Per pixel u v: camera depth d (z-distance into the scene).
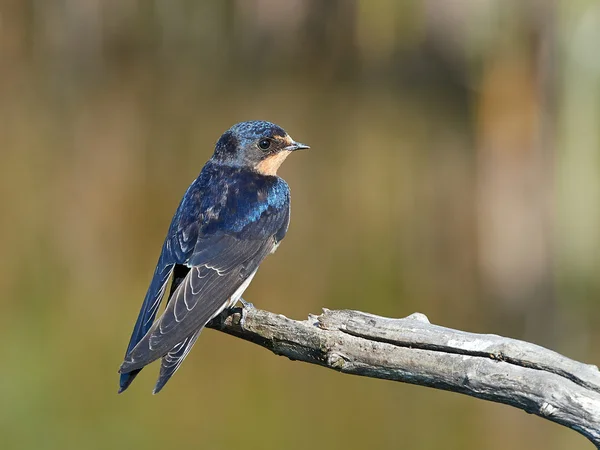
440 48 24.39
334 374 12.02
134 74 26.53
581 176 20.52
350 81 27.28
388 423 11.12
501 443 10.93
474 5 21.16
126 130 22.47
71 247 16.23
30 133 22.14
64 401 11.51
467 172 21.20
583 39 20.06
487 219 19.03
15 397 11.66
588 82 20.30
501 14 20.48
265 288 14.84
